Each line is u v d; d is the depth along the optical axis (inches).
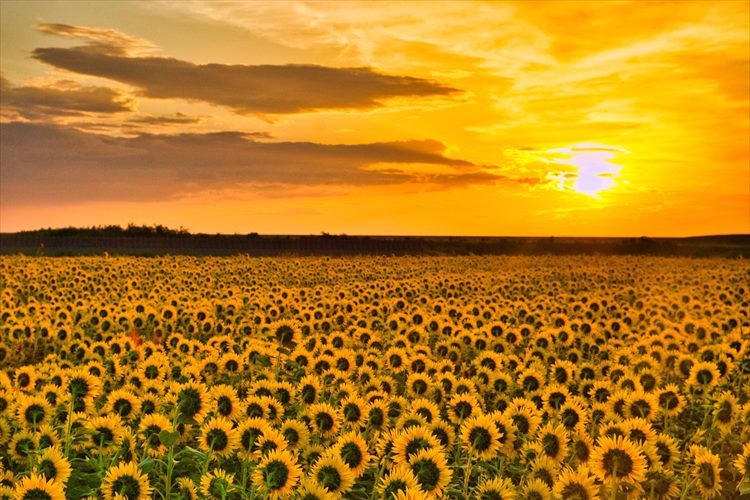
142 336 702.5
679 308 877.8
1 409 337.4
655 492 285.6
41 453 279.7
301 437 299.9
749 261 2196.1
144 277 1323.8
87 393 347.9
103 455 298.5
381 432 329.4
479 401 406.9
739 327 685.3
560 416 363.3
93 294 1056.8
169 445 266.7
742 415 377.7
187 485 259.0
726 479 334.6
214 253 2436.0
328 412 320.5
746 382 491.5
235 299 887.1
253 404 320.8
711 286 1187.3
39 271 1286.9
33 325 685.9
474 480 315.0
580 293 1127.0
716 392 436.1
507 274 1498.5
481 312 807.1
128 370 432.8
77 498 261.9
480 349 588.4
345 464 256.8
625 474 263.9
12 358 647.8
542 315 791.1
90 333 706.2
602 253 3085.6
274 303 868.0
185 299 994.1
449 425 340.5
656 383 437.1
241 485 267.0
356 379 446.9
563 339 612.4
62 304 879.1
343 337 541.3
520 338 613.0
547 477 278.5
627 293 1102.4
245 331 656.4
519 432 321.1
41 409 322.7
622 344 619.5
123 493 251.4
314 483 241.1
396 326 677.9
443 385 413.1
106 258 1711.4
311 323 668.1
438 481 258.7
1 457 301.0
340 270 1578.5
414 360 475.8
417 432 274.7
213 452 284.8
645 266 1951.3
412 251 2753.4
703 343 642.2
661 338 567.5
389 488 239.6
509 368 497.7
